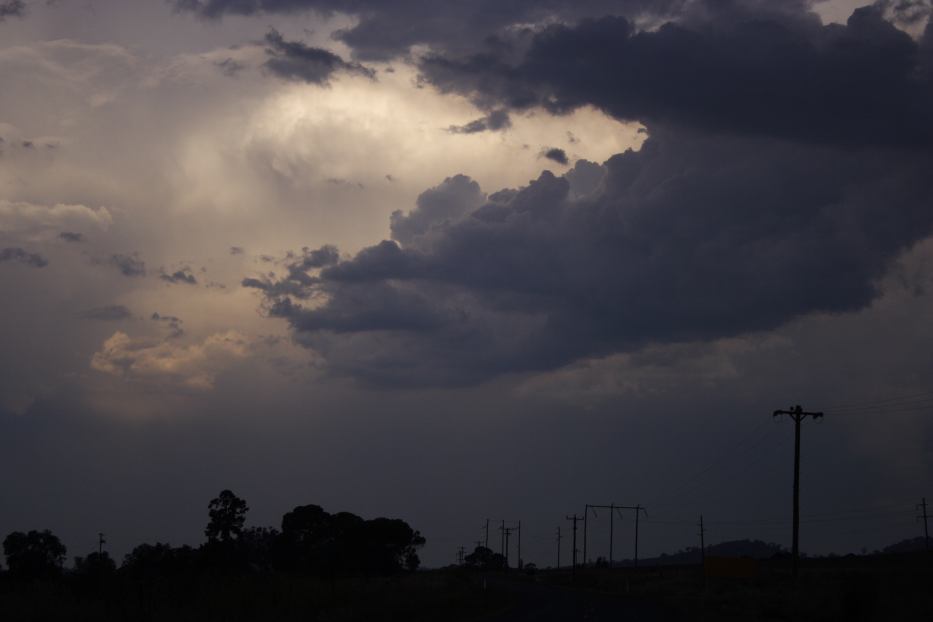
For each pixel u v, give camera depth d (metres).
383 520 96.31
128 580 34.69
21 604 32.16
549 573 177.75
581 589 98.50
